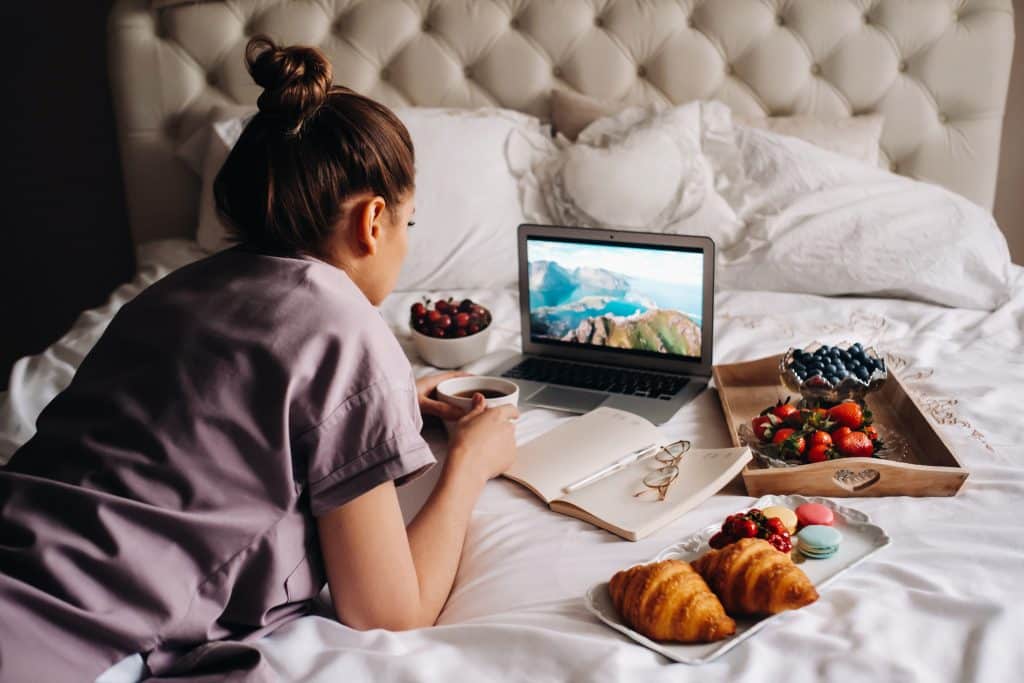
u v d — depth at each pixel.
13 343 2.99
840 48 2.32
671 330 1.52
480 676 0.84
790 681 0.81
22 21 2.66
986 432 1.31
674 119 2.18
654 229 2.09
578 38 2.38
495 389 1.39
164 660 0.82
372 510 0.87
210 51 2.39
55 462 0.87
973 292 1.87
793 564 0.91
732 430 1.30
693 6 2.36
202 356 0.86
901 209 1.98
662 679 0.81
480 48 2.40
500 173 2.19
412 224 1.01
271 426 0.84
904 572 0.96
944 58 2.30
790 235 1.97
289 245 0.94
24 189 2.82
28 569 0.78
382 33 2.40
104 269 2.93
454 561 1.03
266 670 0.80
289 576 0.88
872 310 1.85
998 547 1.01
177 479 0.83
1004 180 2.57
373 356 0.87
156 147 2.45
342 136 0.90
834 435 1.21
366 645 0.88
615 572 1.00
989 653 0.83
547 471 1.21
